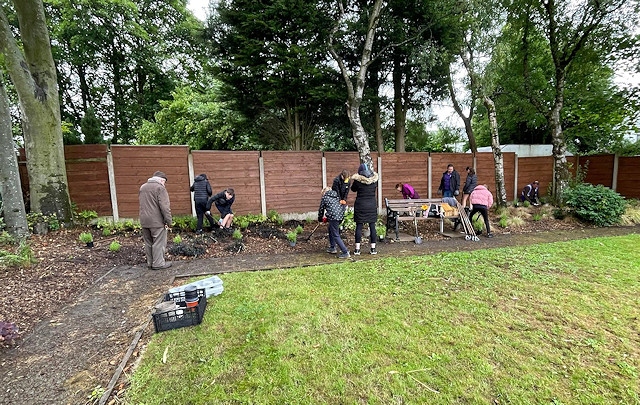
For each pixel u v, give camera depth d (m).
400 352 2.23
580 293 3.25
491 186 10.29
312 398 1.80
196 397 1.81
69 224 6.22
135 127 17.14
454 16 8.07
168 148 7.07
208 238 6.08
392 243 6.07
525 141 18.03
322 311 2.90
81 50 14.55
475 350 2.24
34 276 3.86
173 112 12.88
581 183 9.52
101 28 14.35
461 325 2.61
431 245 5.84
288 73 8.82
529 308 2.92
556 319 2.70
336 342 2.37
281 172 7.97
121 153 6.80
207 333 2.54
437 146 18.19
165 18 16.47
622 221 7.81
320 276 3.93
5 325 2.39
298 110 9.90
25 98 5.69
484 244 5.87
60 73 15.82
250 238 6.26
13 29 11.27
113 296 3.46
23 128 5.83
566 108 11.44
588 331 2.50
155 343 2.41
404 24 8.74
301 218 8.23
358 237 5.20
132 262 4.74
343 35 8.78
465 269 4.09
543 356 2.17
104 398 1.83
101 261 4.67
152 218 4.35
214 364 2.12
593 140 13.09
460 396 1.80
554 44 9.19
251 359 2.18
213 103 11.66
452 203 7.11
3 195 4.98
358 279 3.79
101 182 6.75
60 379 2.04
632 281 3.58
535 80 10.64
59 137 6.11
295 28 8.63
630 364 2.08
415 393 1.83
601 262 4.33
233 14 8.55
